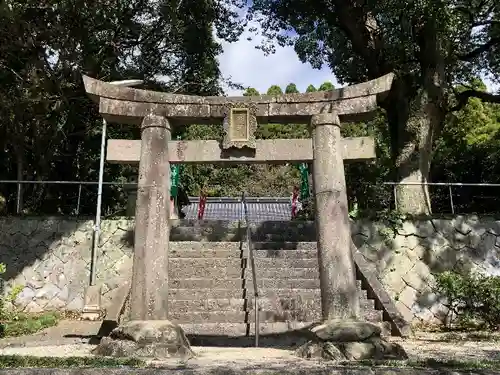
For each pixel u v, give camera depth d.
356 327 5.99
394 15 12.71
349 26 14.04
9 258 11.61
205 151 7.01
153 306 6.31
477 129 20.56
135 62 16.59
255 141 7.00
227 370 4.46
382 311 8.90
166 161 6.96
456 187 16.27
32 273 11.55
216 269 9.73
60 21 12.97
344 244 6.51
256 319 7.46
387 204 14.54
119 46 15.20
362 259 10.11
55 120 14.20
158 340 5.93
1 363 4.68
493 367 4.74
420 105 13.10
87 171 16.83
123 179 16.92
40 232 11.81
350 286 6.37
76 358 5.08
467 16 13.50
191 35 16.75
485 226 11.86
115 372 4.43
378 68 14.18
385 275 11.52
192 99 7.19
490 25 14.21
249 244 9.30
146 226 6.58
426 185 12.78
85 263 11.66
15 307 11.17
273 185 29.05
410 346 7.46
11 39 12.75
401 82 14.04
